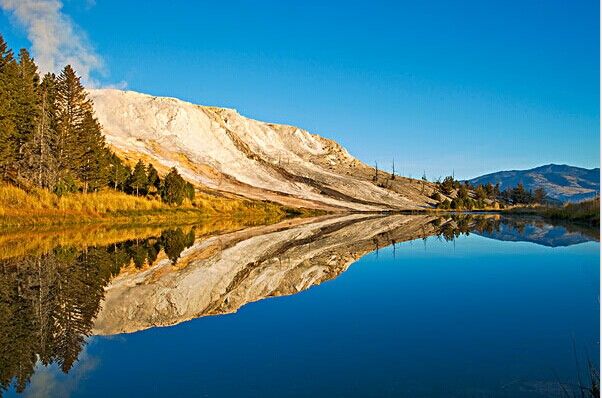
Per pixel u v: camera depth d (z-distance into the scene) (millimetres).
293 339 10656
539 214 86000
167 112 149375
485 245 31000
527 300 14266
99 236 35406
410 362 8984
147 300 14789
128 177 73875
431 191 173625
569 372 8320
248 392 7750
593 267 20766
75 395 7746
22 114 49500
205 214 74375
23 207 43500
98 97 149750
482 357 9180
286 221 67500
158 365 9062
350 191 144375
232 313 13242
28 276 18375
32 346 10305
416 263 23141
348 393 7629
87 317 12703
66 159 54531
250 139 175000
